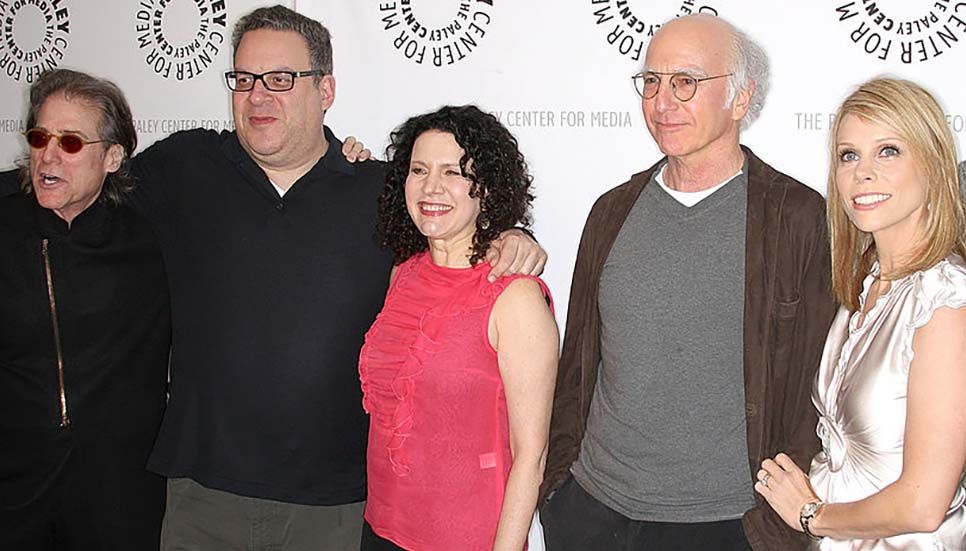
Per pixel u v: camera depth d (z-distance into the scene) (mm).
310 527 2062
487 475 1727
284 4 2539
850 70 2266
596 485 1854
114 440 2119
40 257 2072
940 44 2225
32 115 2090
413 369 1721
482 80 2451
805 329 1706
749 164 1809
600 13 2375
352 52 2512
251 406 2029
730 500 1733
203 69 2635
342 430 2059
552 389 1717
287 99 2021
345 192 2090
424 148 1734
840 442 1551
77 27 2713
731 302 1731
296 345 2020
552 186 2439
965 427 1370
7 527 2084
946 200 1433
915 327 1409
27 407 2066
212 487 2051
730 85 1756
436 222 1722
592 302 1908
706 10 2318
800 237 1714
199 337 2080
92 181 2072
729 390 1736
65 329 2072
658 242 1811
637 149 2387
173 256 2137
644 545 1771
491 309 1701
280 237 2053
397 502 1760
